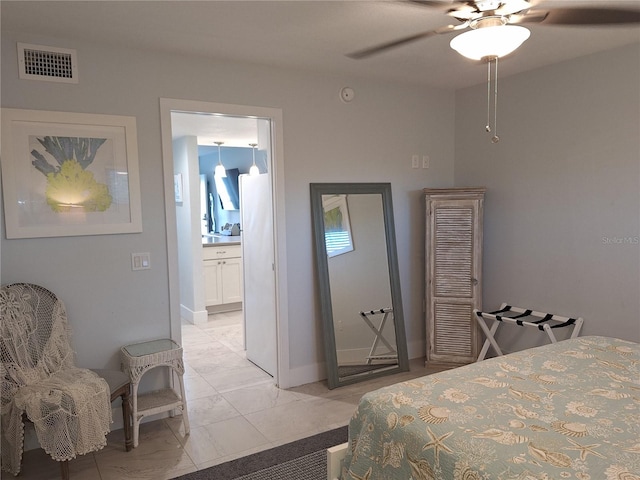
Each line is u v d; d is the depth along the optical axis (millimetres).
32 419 2201
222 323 5543
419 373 3916
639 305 3021
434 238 3924
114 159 2877
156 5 2246
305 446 2746
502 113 3828
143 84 2936
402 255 4133
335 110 3678
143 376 3059
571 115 3320
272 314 3738
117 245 2930
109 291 2924
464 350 3916
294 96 3484
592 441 1445
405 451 1563
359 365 3787
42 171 2676
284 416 3139
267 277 3787
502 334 3895
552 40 2879
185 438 2854
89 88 2779
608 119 3107
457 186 4320
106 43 2795
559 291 3479
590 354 2230
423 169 4184
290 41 2809
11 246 2629
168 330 3133
